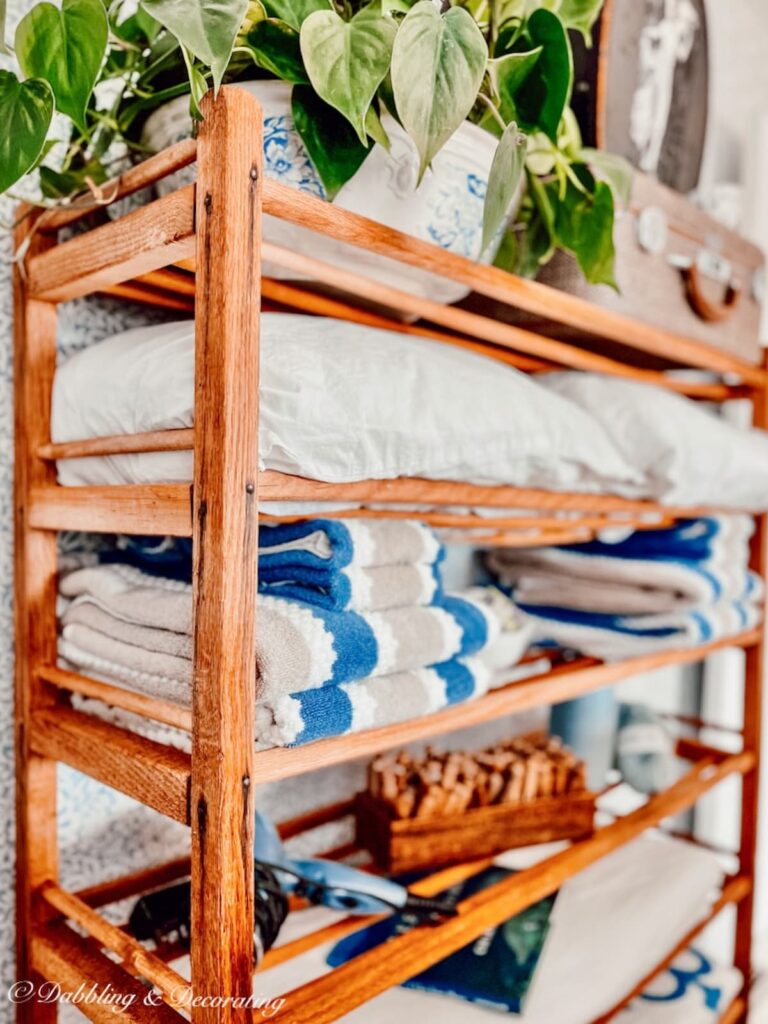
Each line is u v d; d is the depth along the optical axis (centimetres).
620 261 83
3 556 70
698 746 124
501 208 53
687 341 95
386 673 60
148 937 65
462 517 78
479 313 85
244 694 46
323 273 61
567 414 76
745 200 150
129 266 54
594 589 102
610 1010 81
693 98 109
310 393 50
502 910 70
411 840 80
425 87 46
